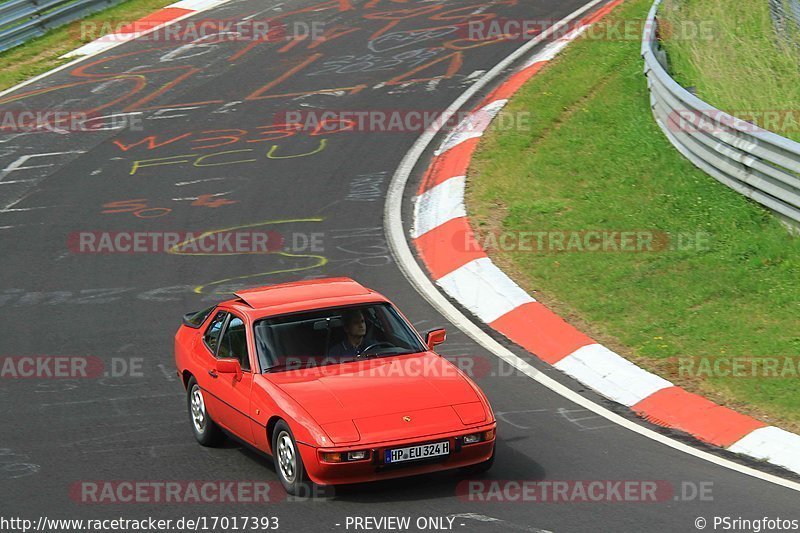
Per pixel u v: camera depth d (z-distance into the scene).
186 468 31.77
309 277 50.53
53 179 67.56
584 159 60.28
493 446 28.94
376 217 58.22
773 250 46.09
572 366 39.72
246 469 31.52
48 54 94.75
